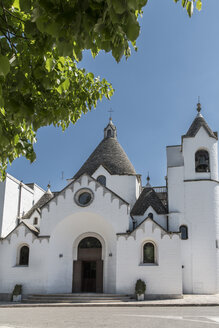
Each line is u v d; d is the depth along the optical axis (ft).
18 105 22.18
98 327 44.24
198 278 98.48
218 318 52.49
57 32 16.12
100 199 100.27
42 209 102.63
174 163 127.24
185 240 102.22
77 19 15.61
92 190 101.55
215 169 108.68
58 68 24.77
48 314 61.46
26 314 61.77
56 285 98.27
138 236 94.43
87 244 103.86
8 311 68.59
